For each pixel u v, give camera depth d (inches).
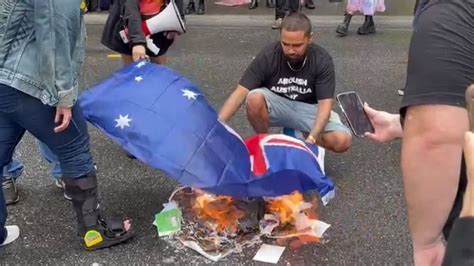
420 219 58.4
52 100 95.7
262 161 110.9
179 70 227.8
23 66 94.0
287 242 115.0
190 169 106.9
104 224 114.0
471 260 41.4
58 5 91.4
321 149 122.0
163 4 140.3
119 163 149.2
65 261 111.0
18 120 98.8
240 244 113.9
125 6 136.3
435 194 56.7
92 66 231.8
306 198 131.6
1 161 102.8
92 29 283.6
